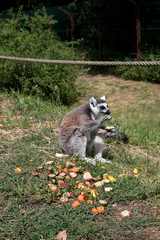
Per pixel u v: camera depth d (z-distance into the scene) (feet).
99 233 9.21
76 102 33.09
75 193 11.23
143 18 49.16
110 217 10.16
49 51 30.68
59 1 65.77
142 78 46.42
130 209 10.76
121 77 49.62
